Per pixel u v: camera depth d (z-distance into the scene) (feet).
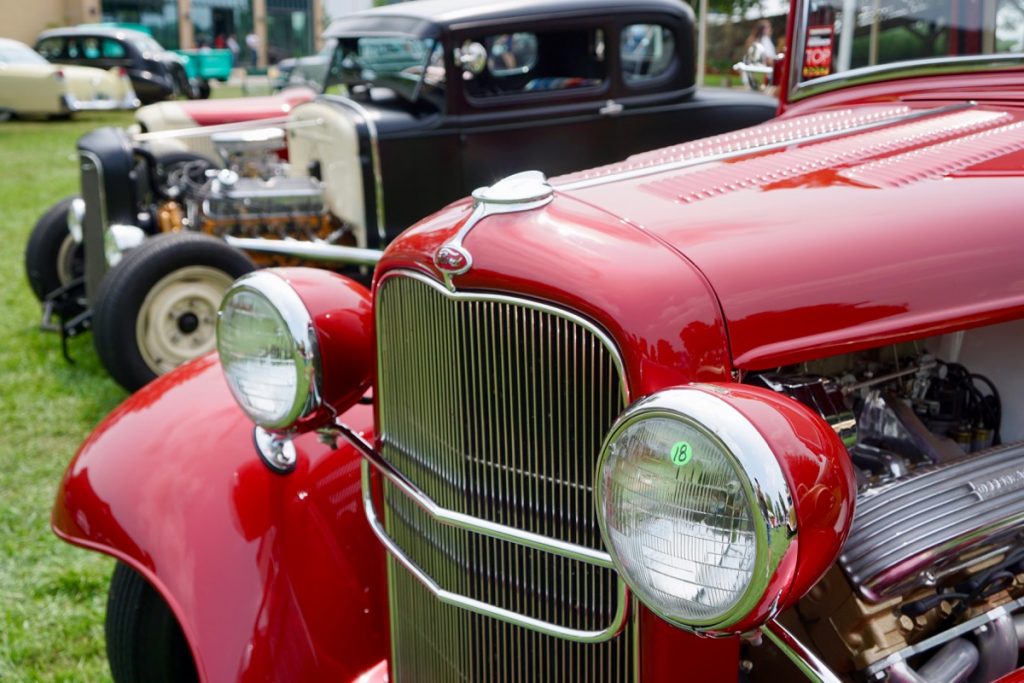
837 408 4.95
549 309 4.34
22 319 18.94
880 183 5.51
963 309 4.96
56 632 8.95
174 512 6.07
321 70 20.13
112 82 52.65
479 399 4.69
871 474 5.41
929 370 6.02
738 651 4.63
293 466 6.26
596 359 4.28
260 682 5.59
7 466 12.59
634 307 4.21
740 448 3.60
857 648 4.91
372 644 6.03
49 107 50.83
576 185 5.57
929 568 4.96
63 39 56.39
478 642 5.16
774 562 3.58
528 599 4.83
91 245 16.25
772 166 5.94
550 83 17.56
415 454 5.27
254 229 16.85
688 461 3.73
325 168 17.46
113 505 6.23
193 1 99.09
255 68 90.12
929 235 5.04
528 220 4.73
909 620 4.95
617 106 17.72
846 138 6.69
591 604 4.62
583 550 4.42
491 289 4.52
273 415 5.74
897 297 4.80
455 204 5.33
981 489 5.12
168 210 16.88
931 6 7.61
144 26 96.68
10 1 88.43
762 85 9.91
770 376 4.95
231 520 6.00
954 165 5.83
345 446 6.48
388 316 5.30
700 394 3.81
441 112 16.71
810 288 4.60
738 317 4.40
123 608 6.52
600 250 4.46
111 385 15.53
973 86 7.47
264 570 5.87
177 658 6.59
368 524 6.23
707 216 4.93
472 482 4.82
